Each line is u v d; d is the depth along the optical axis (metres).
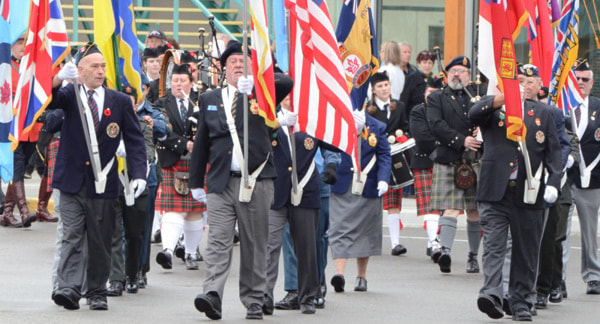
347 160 29.00
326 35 25.70
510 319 25.16
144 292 28.05
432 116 32.62
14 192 39.56
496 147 24.66
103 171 24.66
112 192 24.84
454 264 34.50
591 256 29.41
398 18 51.75
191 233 32.31
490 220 24.64
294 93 25.48
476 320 25.00
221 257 23.86
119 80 27.28
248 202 23.89
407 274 32.44
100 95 24.81
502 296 24.72
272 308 25.30
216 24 54.28
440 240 32.75
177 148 31.06
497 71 24.94
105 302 25.00
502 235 24.59
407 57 42.69
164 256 31.39
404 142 35.66
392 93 41.34
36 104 24.59
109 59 27.06
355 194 28.97
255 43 23.89
